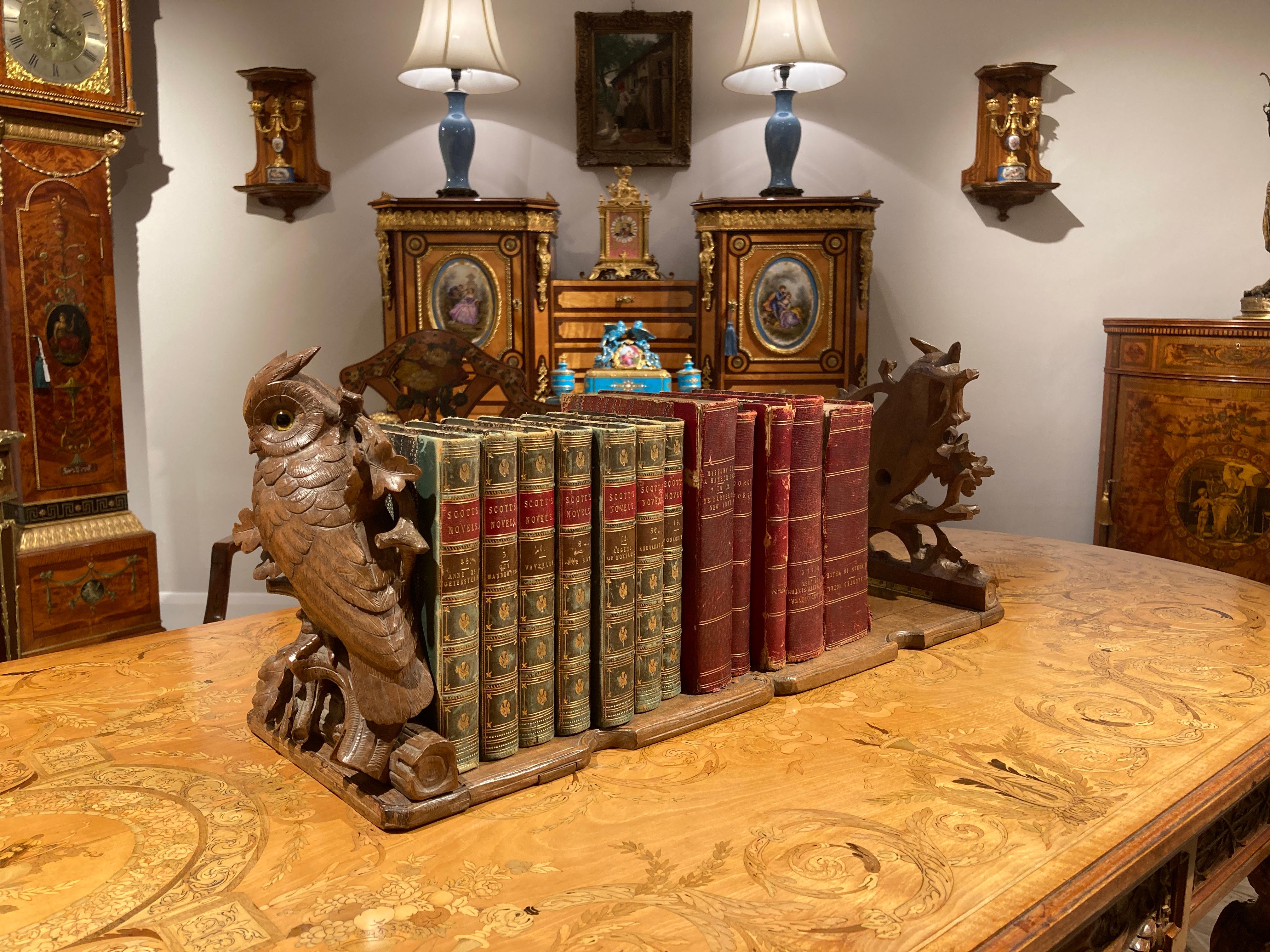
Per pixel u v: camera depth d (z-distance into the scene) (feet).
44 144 11.03
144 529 12.55
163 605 14.38
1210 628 5.19
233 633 5.12
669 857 2.86
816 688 4.32
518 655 3.46
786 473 4.23
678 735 3.80
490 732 3.38
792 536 4.33
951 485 5.37
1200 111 13.23
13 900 2.60
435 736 3.14
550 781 3.40
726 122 13.93
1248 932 4.99
